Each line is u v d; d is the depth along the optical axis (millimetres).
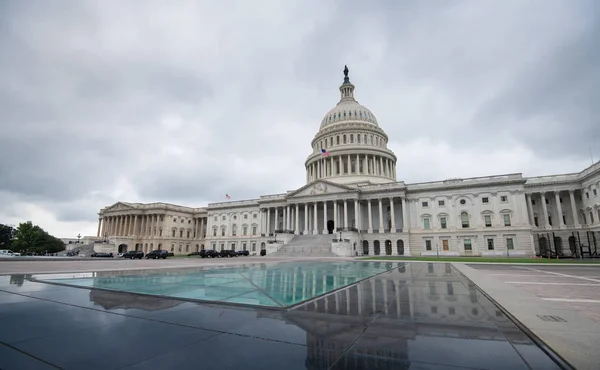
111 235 118375
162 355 5457
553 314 8477
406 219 76688
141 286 13992
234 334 6688
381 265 33312
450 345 6008
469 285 15211
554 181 69938
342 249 65375
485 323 7641
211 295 11617
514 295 11703
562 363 5094
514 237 67312
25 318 7969
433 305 9891
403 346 5934
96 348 5797
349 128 104062
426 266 31312
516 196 69000
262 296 11484
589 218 66125
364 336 6555
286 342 6164
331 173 99438
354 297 11422
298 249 72062
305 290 13148
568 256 62188
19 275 18500
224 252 71375
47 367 4957
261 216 97625
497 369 4844
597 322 8086
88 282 15320
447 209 74375
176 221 114938
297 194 89688
